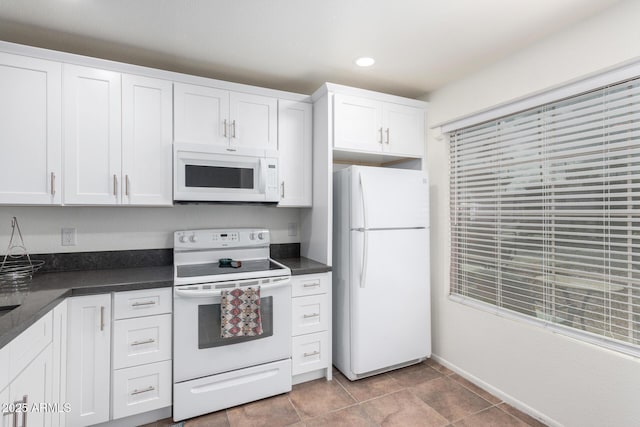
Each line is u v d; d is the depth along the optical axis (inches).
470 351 95.7
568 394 71.5
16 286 69.2
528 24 71.9
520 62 83.0
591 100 68.9
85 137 77.4
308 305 91.9
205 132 89.5
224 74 98.7
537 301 79.8
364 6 65.9
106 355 70.3
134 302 72.8
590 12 67.2
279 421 76.7
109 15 68.5
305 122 103.2
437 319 108.0
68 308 67.1
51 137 74.2
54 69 74.4
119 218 93.7
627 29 62.6
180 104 86.9
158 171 84.6
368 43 80.7
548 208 77.6
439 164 107.3
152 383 74.5
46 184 73.8
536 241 80.4
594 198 68.6
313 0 63.9
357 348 92.0
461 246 102.0
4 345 42.5
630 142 62.8
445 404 83.7
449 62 90.3
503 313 87.0
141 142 82.7
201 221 103.7
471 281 98.7
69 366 67.2
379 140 100.9
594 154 68.5
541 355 76.9
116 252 93.0
